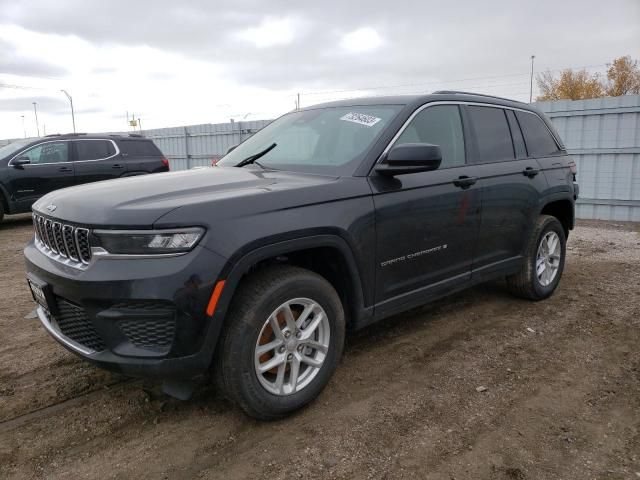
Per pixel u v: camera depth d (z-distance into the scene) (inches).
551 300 201.2
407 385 132.3
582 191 424.8
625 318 180.7
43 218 118.9
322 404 122.9
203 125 666.8
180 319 96.7
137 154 456.8
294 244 110.0
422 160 123.0
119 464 101.5
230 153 170.9
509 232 174.9
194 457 103.6
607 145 406.3
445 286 151.9
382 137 135.3
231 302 106.3
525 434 111.0
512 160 177.5
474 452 104.7
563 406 122.5
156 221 96.2
